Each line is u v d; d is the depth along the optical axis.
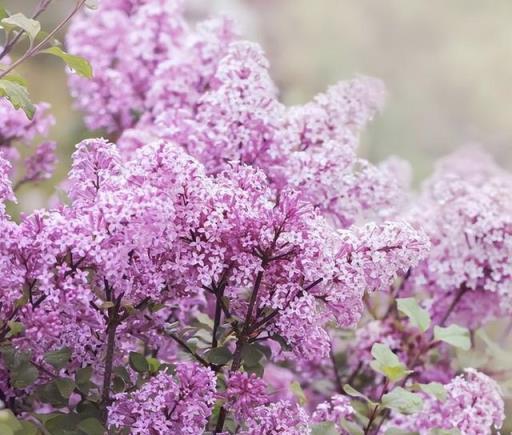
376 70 4.24
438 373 1.87
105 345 1.69
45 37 1.75
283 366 1.91
